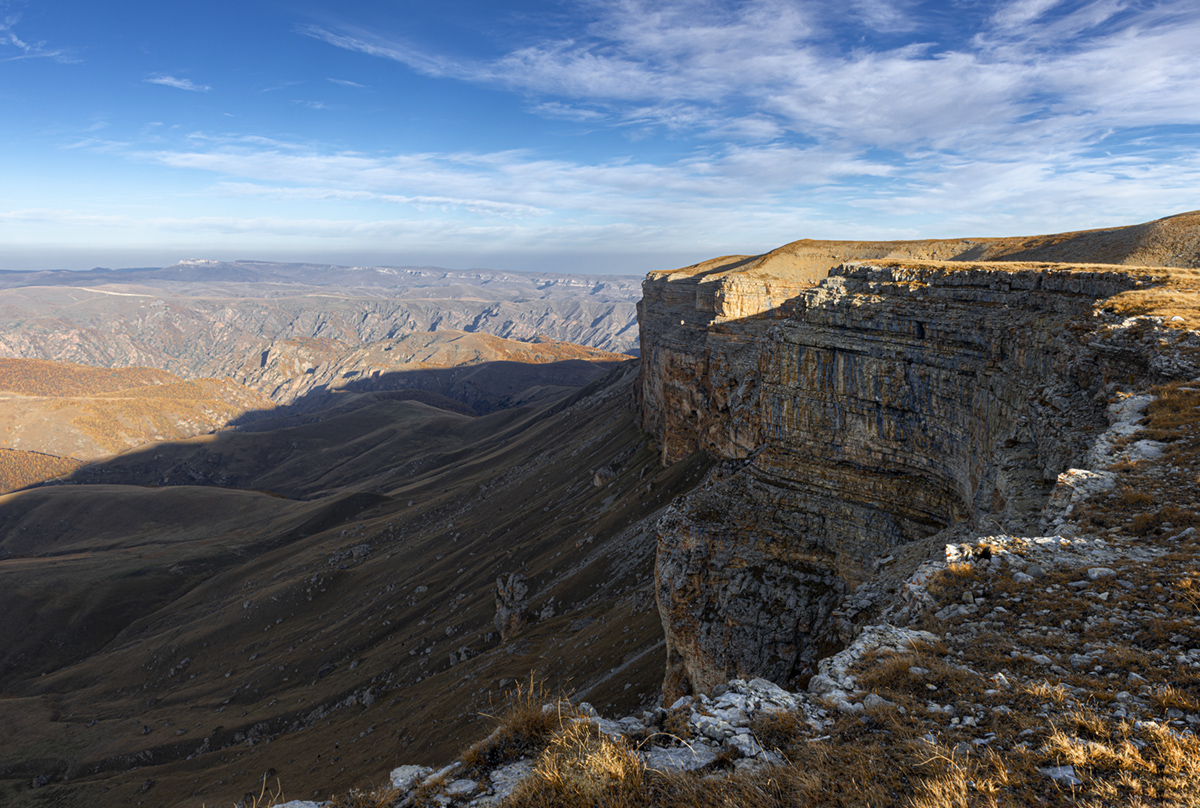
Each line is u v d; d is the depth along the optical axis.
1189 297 28.94
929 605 14.92
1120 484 18.33
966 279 38.81
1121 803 6.98
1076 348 28.34
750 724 9.88
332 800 9.12
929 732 9.11
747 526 42.03
